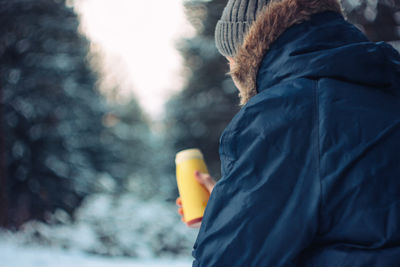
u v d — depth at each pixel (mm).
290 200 762
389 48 932
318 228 762
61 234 8180
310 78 856
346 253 741
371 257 726
